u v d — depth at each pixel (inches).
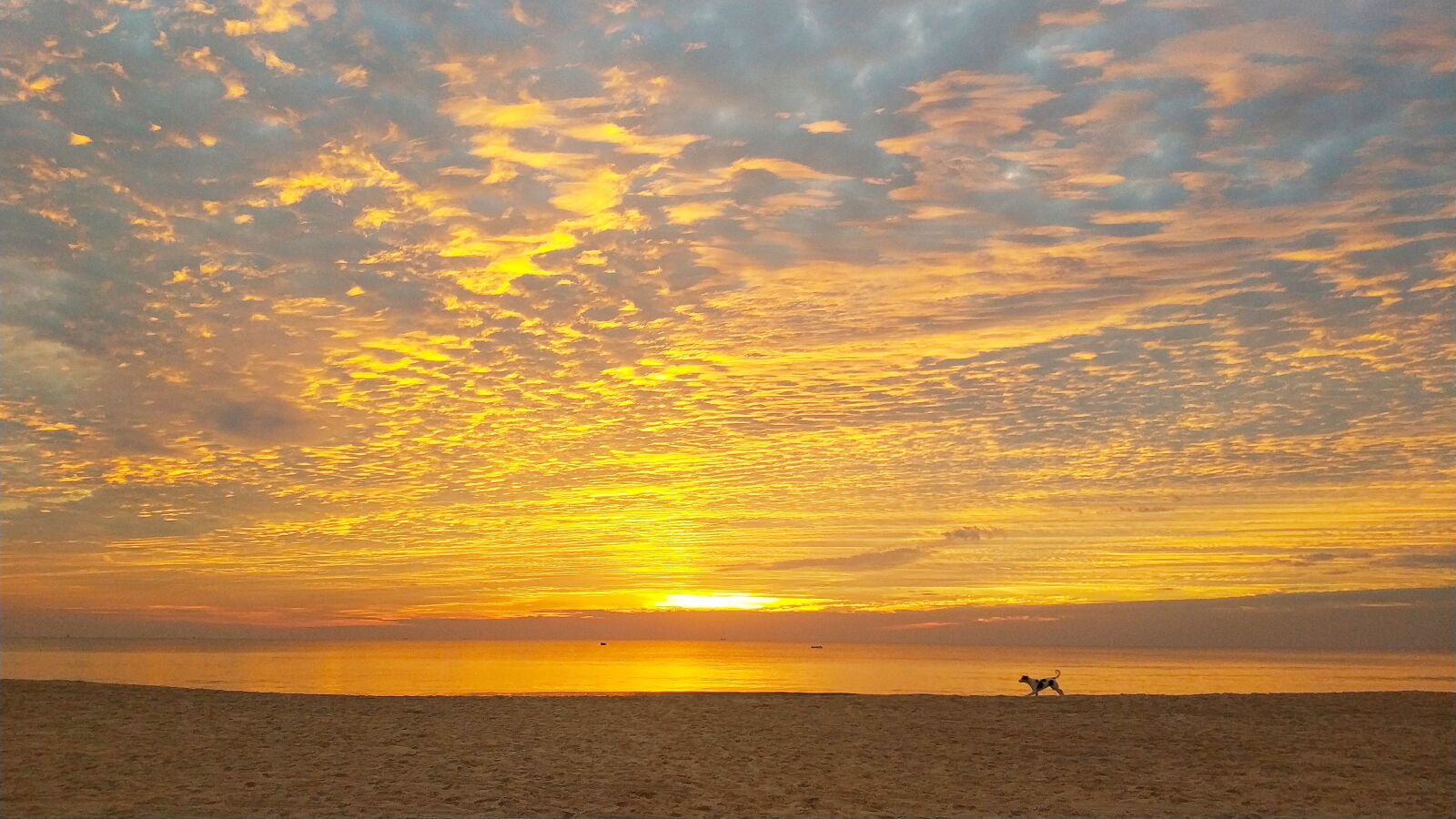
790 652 6801.2
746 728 604.4
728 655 5477.4
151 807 370.6
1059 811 387.2
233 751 499.5
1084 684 1994.3
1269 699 746.8
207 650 4945.9
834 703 730.8
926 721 638.5
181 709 646.5
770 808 389.1
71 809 365.7
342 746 518.6
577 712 671.8
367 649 6284.5
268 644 7357.3
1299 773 470.0
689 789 423.2
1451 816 380.5
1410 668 3294.8
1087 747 541.0
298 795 396.8
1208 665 3654.0
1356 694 771.4
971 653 6550.2
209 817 356.2
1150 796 415.8
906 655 5718.5
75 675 1841.8
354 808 375.9
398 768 459.5
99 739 526.9
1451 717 649.0
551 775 448.5
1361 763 493.4
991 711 685.3
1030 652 7258.9
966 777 457.1
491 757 493.0
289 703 692.1
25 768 444.8
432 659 3752.5
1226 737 574.2
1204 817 376.8
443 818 362.9
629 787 424.5
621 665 3277.6
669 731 590.2
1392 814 383.9
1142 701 740.7
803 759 501.0
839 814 378.3
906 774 463.2
